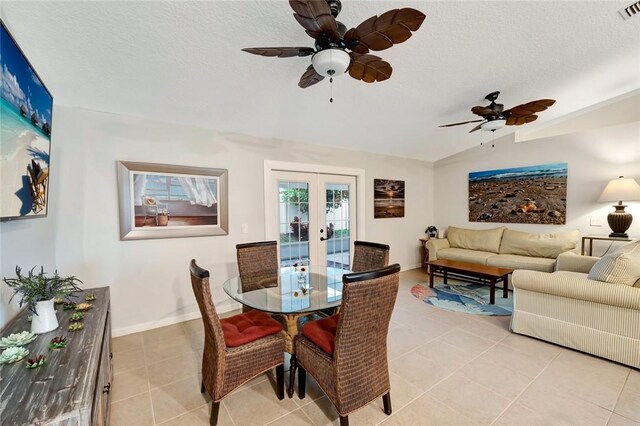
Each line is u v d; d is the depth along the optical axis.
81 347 1.26
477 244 4.96
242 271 2.83
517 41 2.22
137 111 2.79
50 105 1.93
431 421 1.66
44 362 1.12
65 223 2.57
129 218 2.85
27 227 1.88
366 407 1.79
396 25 1.40
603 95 3.50
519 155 4.79
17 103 1.42
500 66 2.57
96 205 2.71
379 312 1.55
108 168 2.76
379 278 1.49
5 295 1.51
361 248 2.94
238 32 1.87
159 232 3.01
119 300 2.84
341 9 1.75
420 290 4.18
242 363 1.72
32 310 1.40
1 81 1.25
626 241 3.70
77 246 2.62
